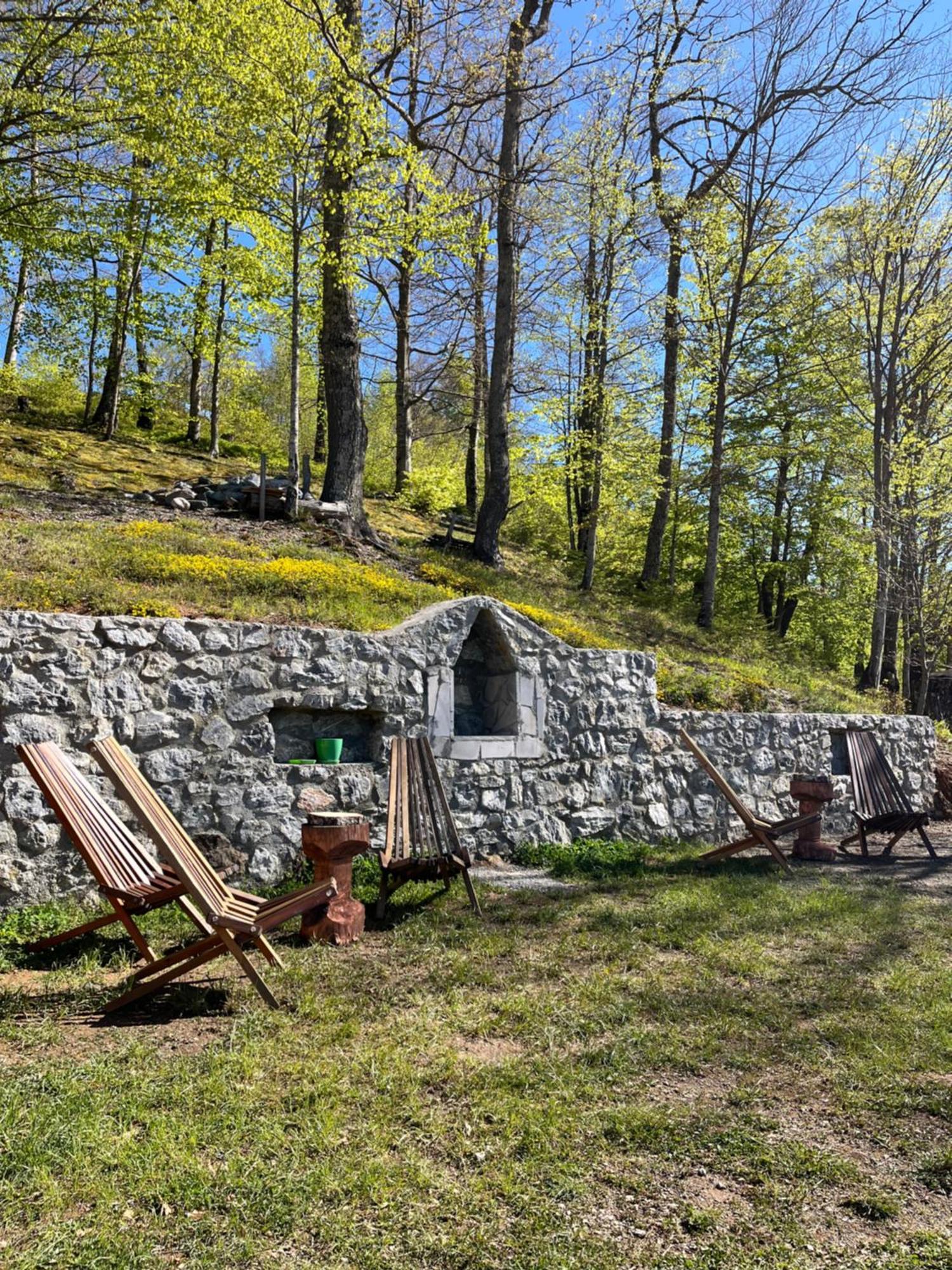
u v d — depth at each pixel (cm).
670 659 1227
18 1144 279
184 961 468
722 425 1648
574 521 2302
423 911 597
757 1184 284
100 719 593
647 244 1700
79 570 736
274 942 520
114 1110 306
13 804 546
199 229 1786
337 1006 414
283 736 700
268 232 1405
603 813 875
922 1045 391
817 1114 331
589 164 1608
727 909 615
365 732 746
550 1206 266
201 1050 367
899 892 708
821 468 2158
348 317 1341
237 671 660
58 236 1507
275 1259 237
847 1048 388
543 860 779
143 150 1301
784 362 1995
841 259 1691
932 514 1477
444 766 765
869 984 472
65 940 471
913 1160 302
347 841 526
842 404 1944
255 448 2280
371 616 830
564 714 860
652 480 1873
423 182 1315
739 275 1603
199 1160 280
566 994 442
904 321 1692
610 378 1881
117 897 435
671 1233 256
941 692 1736
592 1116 320
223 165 1285
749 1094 342
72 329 1914
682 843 912
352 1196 264
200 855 468
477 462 2753
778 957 516
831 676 1642
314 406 2394
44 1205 254
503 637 827
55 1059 352
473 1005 424
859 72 1437
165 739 620
